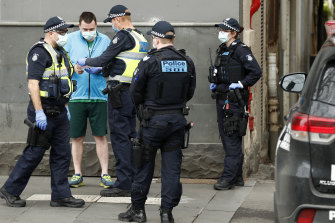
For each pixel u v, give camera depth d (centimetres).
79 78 1429
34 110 1216
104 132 1452
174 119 1087
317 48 3925
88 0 1539
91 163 1547
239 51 1398
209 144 1526
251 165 1619
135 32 1326
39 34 1548
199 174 1534
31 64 1186
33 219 1157
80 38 1448
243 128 1414
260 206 1281
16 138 1564
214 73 1427
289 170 820
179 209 1250
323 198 790
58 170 1250
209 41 1510
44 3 1545
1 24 1545
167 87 1079
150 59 1081
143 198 1130
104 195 1344
